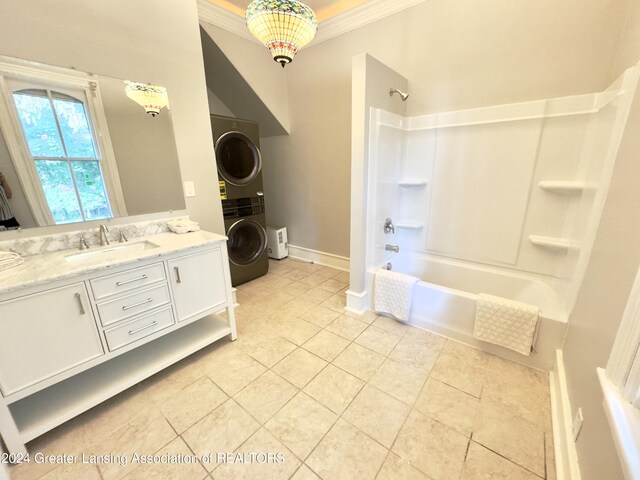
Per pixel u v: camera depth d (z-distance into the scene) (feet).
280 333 6.94
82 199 5.52
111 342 4.80
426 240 8.57
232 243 9.87
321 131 10.28
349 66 8.98
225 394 5.10
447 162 7.72
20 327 3.84
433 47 7.32
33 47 4.75
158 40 6.20
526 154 6.55
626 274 2.90
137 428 4.46
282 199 12.41
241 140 9.36
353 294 7.80
